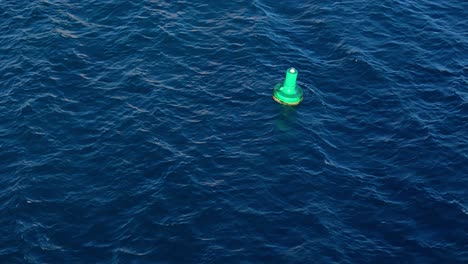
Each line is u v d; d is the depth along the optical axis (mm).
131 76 47438
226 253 36281
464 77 48938
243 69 48781
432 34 52594
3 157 41594
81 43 50031
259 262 35906
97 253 36219
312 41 51594
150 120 44250
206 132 43688
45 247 36438
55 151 42062
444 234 37906
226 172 41000
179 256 36062
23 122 43812
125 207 38688
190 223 37750
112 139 42938
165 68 48344
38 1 53688
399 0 55875
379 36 52156
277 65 49281
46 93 46000
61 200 39031
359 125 44969
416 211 39156
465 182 41094
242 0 54562
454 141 43875
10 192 39375
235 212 38531
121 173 40750
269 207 38938
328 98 46969
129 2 53656
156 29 51312
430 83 48312
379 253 36688
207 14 53156
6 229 37344
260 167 41469
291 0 55312
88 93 46125
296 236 37344
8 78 47125
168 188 39719
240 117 45000
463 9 55469
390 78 48500
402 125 44938
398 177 41281
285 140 43406
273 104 46094
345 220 38469
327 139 43750
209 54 49719
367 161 42406
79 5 53312
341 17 53656
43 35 50500
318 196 39812
